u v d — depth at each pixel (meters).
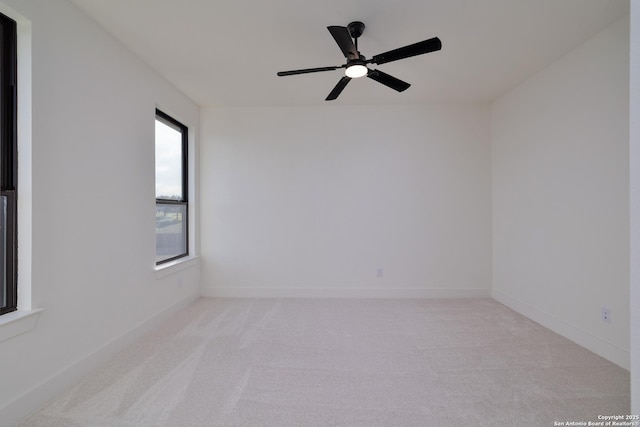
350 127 3.72
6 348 1.54
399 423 1.58
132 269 2.49
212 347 2.38
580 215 2.43
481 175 3.68
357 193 3.72
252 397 1.78
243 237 3.76
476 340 2.50
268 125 3.74
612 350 2.17
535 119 2.92
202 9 2.03
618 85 2.14
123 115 2.41
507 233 3.37
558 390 1.83
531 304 2.98
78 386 1.88
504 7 2.01
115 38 2.32
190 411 1.66
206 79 3.01
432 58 2.63
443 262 3.70
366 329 2.72
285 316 3.05
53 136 1.81
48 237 1.77
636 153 0.74
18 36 1.67
